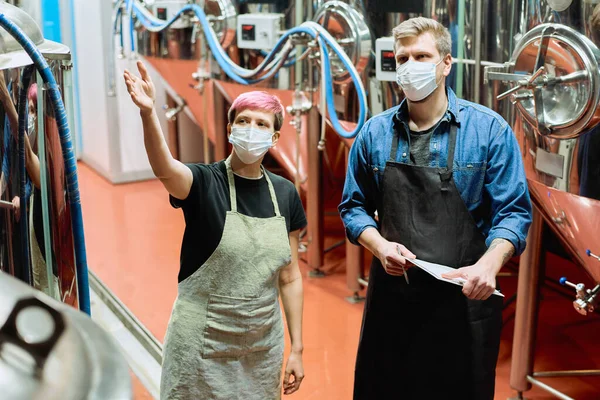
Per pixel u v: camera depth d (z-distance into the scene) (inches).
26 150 66.5
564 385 114.1
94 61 233.3
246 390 70.8
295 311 74.8
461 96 106.9
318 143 142.7
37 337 27.0
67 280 76.6
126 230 190.4
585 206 84.5
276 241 68.9
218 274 68.2
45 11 181.9
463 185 74.7
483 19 101.0
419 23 74.4
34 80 65.6
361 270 145.5
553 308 145.6
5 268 67.8
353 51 123.3
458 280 67.7
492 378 79.2
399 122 77.3
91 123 246.5
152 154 63.6
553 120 85.0
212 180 68.8
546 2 86.0
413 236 75.3
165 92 227.3
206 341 68.7
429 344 78.2
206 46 162.9
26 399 23.9
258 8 147.3
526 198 73.4
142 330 126.7
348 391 113.2
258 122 68.4
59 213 72.8
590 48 79.3
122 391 26.1
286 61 142.1
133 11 187.8
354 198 80.9
